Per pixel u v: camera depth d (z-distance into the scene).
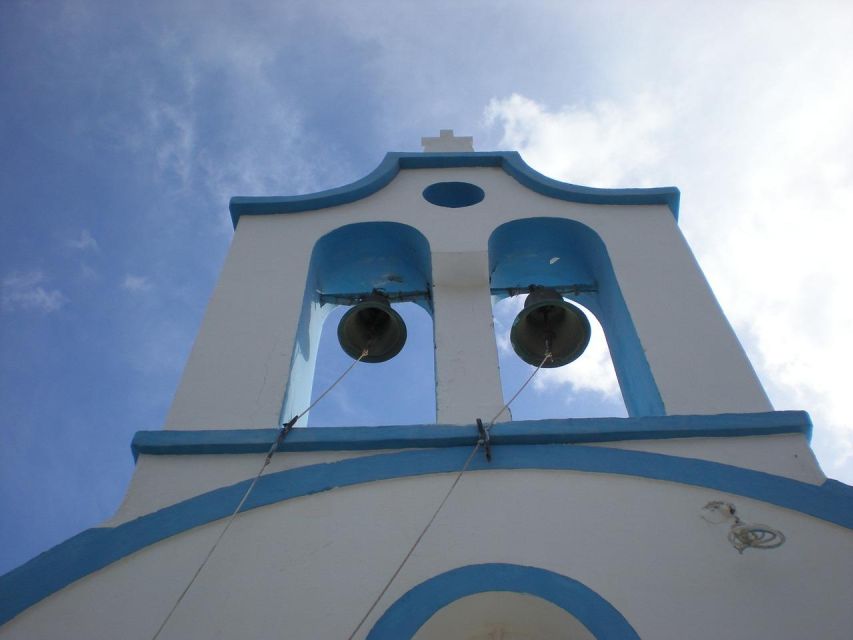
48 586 4.13
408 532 4.44
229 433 4.97
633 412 6.12
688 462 4.84
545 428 4.99
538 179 7.73
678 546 4.35
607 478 4.77
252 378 5.52
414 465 4.82
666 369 5.64
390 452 4.91
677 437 5.02
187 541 4.40
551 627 4.19
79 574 4.20
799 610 3.99
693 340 5.88
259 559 4.30
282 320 6.06
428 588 4.12
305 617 4.01
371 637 3.89
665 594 4.09
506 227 7.16
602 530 4.45
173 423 5.16
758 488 4.64
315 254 6.90
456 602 4.07
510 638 4.28
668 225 7.20
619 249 6.88
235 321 6.02
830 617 3.95
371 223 7.14
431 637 4.21
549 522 4.50
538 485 4.73
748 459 4.87
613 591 4.11
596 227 7.14
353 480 4.72
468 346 6.00
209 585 4.17
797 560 4.23
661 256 6.79
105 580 4.20
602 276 6.97
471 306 6.43
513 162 8.10
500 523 4.50
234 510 4.54
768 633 3.89
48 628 3.96
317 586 4.15
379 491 4.68
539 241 7.31
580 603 4.04
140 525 4.45
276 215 7.34
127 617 4.02
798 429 5.03
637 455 4.89
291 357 5.75
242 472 4.80
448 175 8.09
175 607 4.05
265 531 4.45
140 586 4.16
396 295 7.07
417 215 7.30
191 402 5.31
